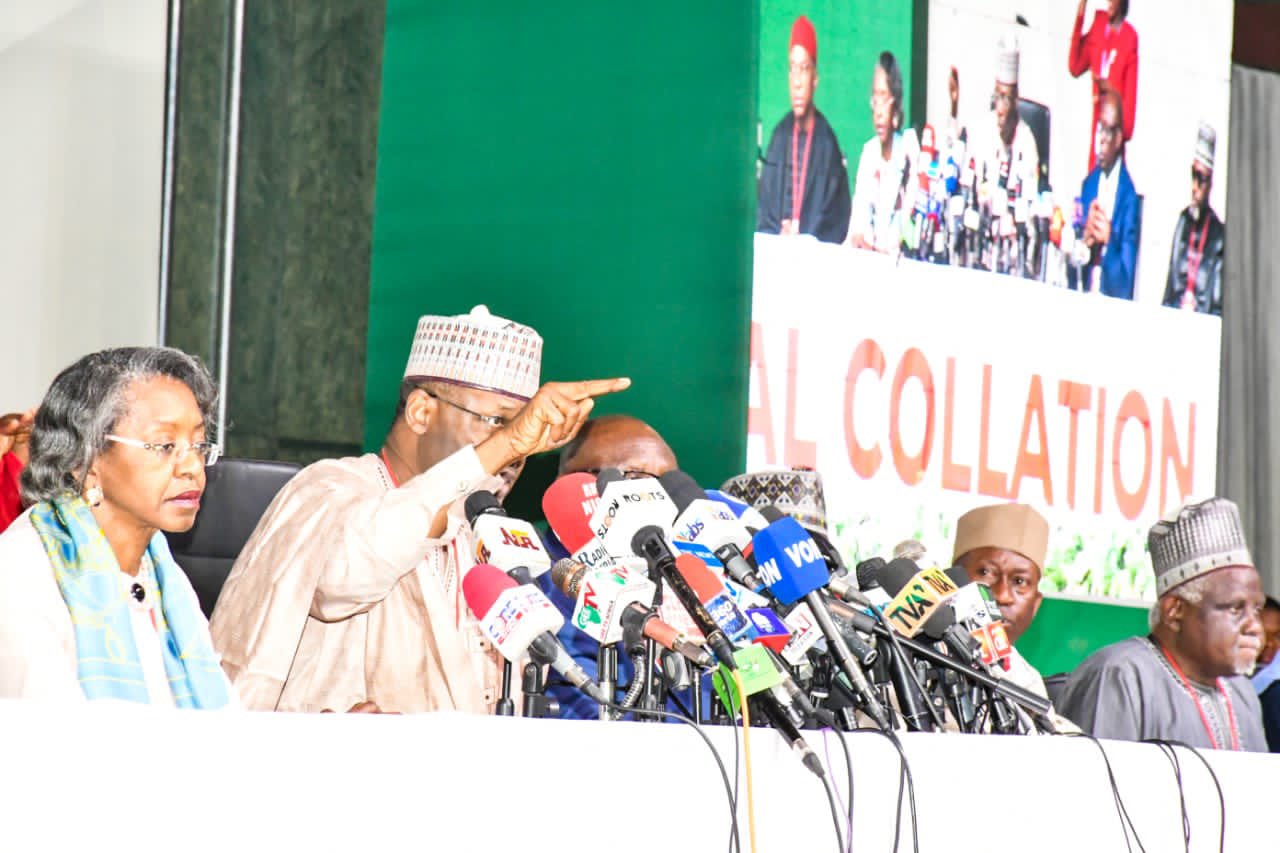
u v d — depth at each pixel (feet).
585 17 30.58
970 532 31.32
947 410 33.17
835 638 13.06
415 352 19.43
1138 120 37.76
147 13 30.12
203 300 30.25
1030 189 35.24
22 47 29.12
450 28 31.37
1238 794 14.25
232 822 8.66
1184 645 27.22
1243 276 46.39
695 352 29.71
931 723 13.97
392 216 31.68
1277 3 46.06
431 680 18.06
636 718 12.37
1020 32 35.09
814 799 11.29
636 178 30.14
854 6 31.45
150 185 29.99
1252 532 46.19
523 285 30.71
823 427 30.78
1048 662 35.86
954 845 12.04
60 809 8.15
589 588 12.63
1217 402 39.37
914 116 32.68
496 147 31.07
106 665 12.81
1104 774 13.25
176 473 13.28
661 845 10.39
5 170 28.86
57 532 13.10
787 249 30.12
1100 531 36.40
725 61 29.76
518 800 9.74
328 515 16.42
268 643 16.08
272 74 30.94
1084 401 36.17
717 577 12.69
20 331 28.84
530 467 29.45
